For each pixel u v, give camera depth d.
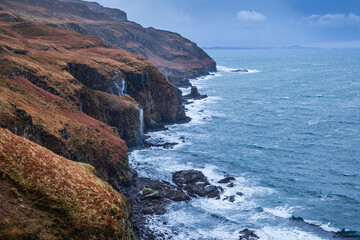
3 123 36.88
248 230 50.94
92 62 102.62
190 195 62.44
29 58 83.19
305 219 54.91
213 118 128.38
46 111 59.84
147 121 110.75
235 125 117.31
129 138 90.62
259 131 109.31
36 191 29.25
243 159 82.81
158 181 68.25
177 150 89.19
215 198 61.47
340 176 72.75
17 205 26.97
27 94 61.53
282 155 86.06
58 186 30.98
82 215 29.70
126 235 33.34
